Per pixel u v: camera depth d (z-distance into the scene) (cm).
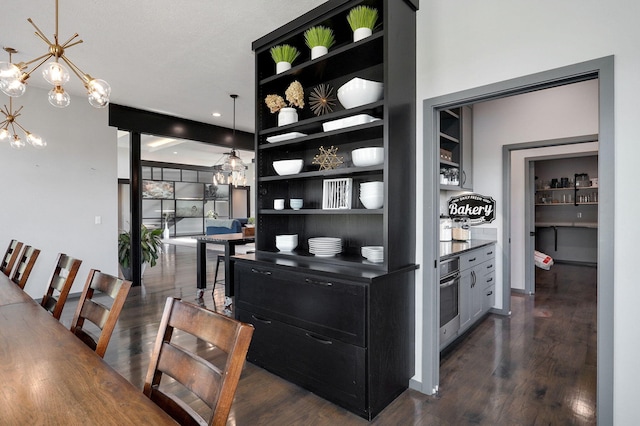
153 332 320
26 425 77
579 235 734
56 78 192
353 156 234
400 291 220
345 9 231
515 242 488
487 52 207
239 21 266
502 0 202
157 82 392
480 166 422
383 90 218
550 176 749
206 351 286
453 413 204
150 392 101
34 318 152
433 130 231
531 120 398
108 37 288
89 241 454
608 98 167
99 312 140
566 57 180
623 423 164
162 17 260
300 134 263
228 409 81
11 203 400
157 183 1076
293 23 254
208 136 589
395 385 216
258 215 288
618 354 165
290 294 232
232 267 409
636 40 162
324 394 217
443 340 277
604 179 167
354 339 199
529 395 222
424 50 233
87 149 453
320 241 262
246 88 411
